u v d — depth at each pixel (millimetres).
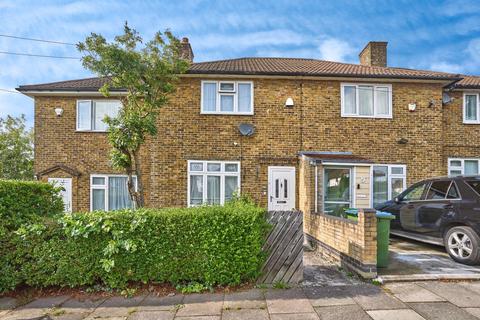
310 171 8391
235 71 10125
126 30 7422
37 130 11000
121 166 7461
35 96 11055
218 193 10117
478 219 5383
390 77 10289
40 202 5062
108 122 7320
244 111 10375
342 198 9125
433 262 5699
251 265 4598
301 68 11422
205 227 4559
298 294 4332
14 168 17828
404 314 3680
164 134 10109
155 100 7809
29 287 4566
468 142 10875
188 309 3891
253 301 4113
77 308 3969
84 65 7246
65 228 4449
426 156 10438
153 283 4621
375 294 4293
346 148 10336
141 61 7496
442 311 3744
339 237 5773
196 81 10336
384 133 10430
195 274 4559
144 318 3654
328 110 10422
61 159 10914
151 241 4512
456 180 6000
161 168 10047
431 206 6270
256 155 10195
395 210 7332
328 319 3572
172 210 4754
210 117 10242
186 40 12836
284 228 4879
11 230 4496
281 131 10297
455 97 11055
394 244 7359
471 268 5309
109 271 4434
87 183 10828
